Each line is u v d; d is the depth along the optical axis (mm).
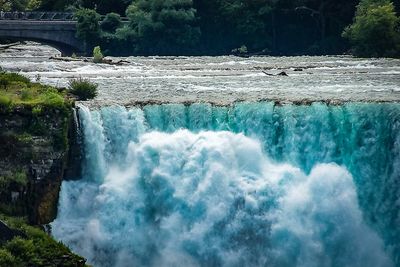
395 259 58875
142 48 133375
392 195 59969
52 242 47438
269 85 77312
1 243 46375
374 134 60750
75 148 56719
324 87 75812
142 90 72000
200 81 80312
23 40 135250
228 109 60562
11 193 52656
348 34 120000
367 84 78562
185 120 60219
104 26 134750
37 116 54250
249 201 57281
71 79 79875
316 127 60656
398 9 125125
